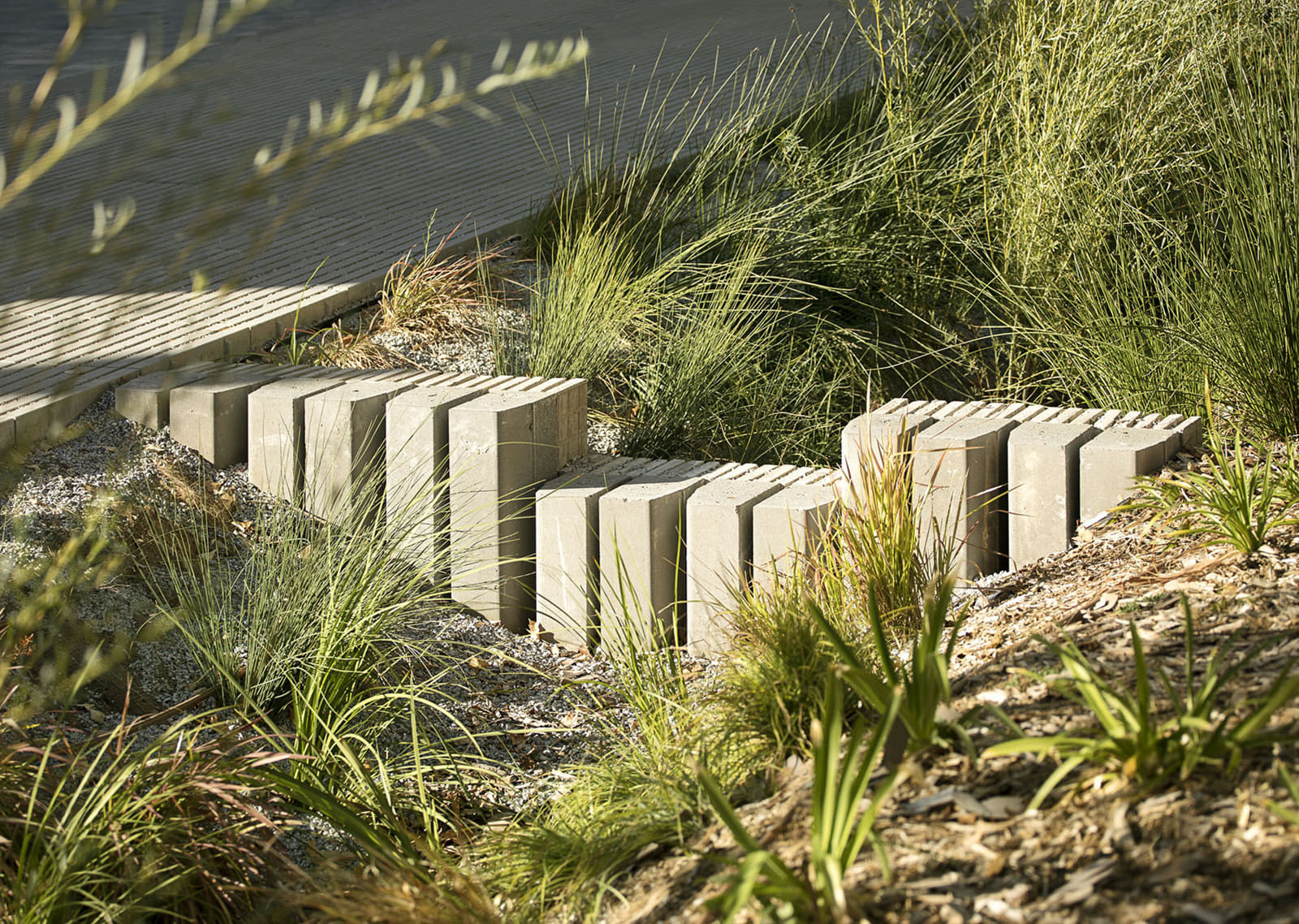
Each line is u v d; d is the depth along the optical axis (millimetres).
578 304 5773
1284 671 2215
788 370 5961
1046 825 2096
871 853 2115
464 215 6918
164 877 2686
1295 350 4336
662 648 4316
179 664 3854
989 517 4348
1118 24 6090
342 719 3416
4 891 2469
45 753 2695
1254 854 1897
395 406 4594
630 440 5418
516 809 3449
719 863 2357
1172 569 3338
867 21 10500
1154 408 5039
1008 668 2811
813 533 4273
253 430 4758
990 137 6859
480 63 10469
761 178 7113
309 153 1751
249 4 1640
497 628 4539
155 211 6527
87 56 11570
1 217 6172
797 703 2969
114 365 4965
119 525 4234
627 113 8891
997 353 6363
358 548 4059
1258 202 4473
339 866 2977
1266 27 5559
